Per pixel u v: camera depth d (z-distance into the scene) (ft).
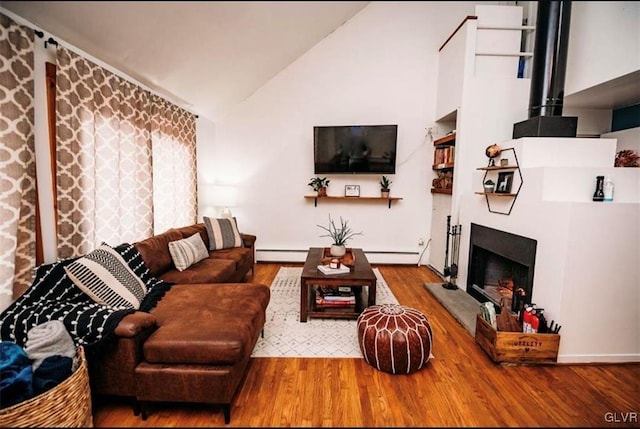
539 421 5.35
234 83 12.29
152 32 7.34
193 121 13.21
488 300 9.84
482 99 11.28
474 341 8.06
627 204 6.70
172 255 9.44
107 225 8.23
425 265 15.28
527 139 8.29
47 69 6.59
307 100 14.84
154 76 9.57
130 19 6.61
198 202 14.06
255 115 15.12
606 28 8.01
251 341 5.96
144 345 5.25
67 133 6.88
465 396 5.94
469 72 11.18
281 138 15.15
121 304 6.15
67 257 6.95
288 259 15.56
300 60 14.64
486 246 9.98
